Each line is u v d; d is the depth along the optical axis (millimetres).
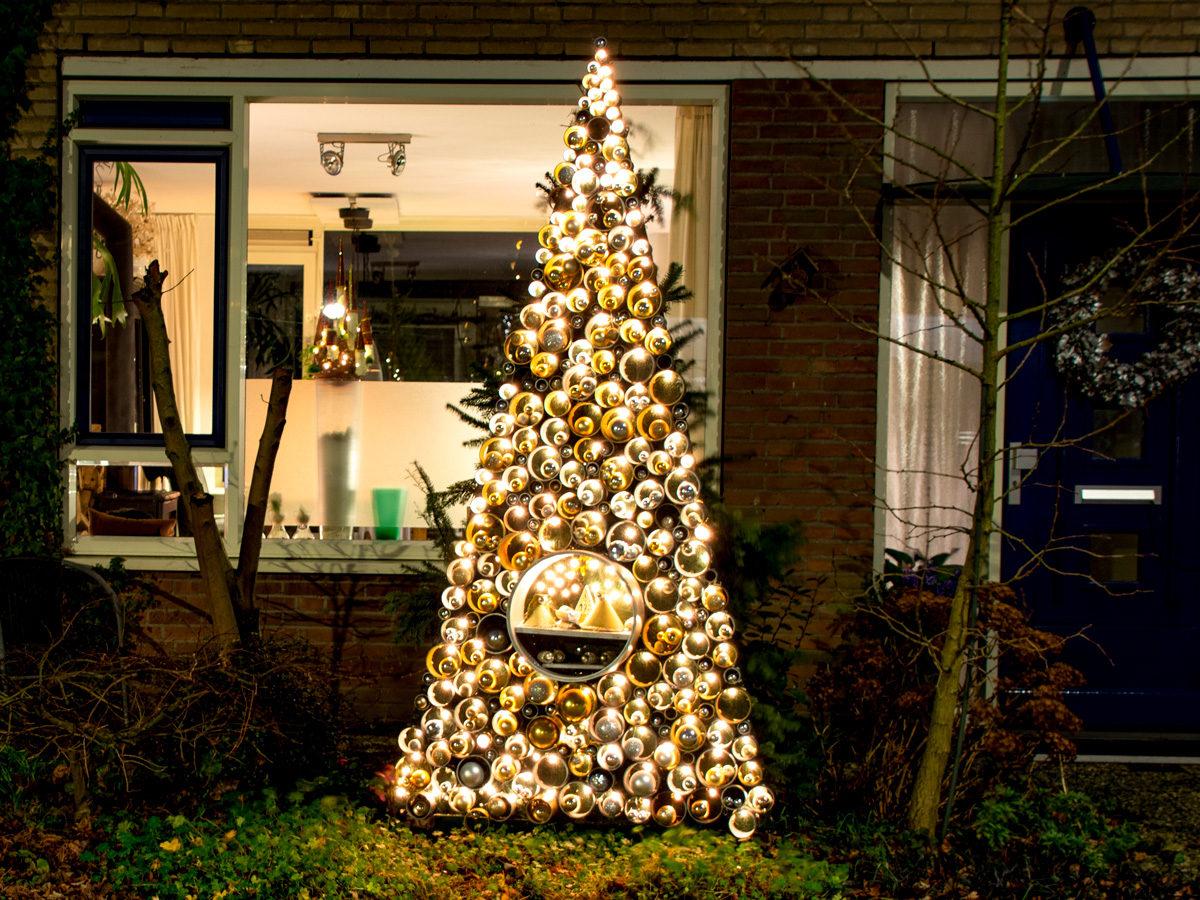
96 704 4000
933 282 4156
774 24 5527
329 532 6023
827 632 5520
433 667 4156
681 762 4121
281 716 4367
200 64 5605
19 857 3758
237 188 5688
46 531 5645
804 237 5551
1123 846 4066
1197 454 5746
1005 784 4527
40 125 5641
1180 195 5379
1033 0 5445
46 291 5676
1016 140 5594
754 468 5570
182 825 3926
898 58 5500
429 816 4141
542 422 4125
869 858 3947
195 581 5715
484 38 5570
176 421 4520
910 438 5777
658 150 5707
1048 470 5793
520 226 6305
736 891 3717
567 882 3768
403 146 6188
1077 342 5691
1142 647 5766
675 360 4629
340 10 5570
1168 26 5449
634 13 5551
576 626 4125
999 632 4555
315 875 3697
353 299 6230
